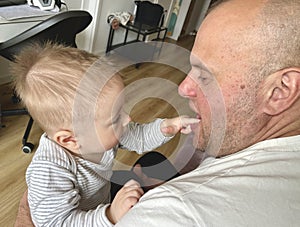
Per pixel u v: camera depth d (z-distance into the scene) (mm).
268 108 470
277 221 339
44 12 1896
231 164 440
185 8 4961
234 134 517
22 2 1931
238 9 462
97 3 2881
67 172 675
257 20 441
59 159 673
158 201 405
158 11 3471
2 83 2266
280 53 432
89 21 1751
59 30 1569
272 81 450
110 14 3238
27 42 1501
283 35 427
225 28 466
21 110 1894
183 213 369
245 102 480
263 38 436
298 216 345
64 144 695
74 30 1687
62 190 656
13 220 1285
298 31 423
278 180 381
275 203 356
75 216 643
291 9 432
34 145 1729
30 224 695
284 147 434
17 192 1416
